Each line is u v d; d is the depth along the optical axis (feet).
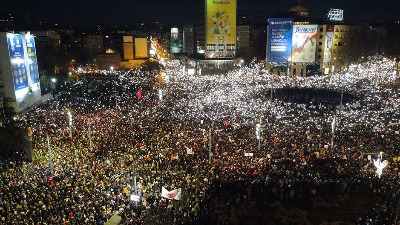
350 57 351.05
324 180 101.09
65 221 75.15
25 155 121.39
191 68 394.52
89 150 121.08
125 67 457.27
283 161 109.91
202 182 97.45
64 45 405.59
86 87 278.05
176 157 110.32
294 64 343.67
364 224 81.20
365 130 140.87
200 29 440.45
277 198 94.32
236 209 88.84
